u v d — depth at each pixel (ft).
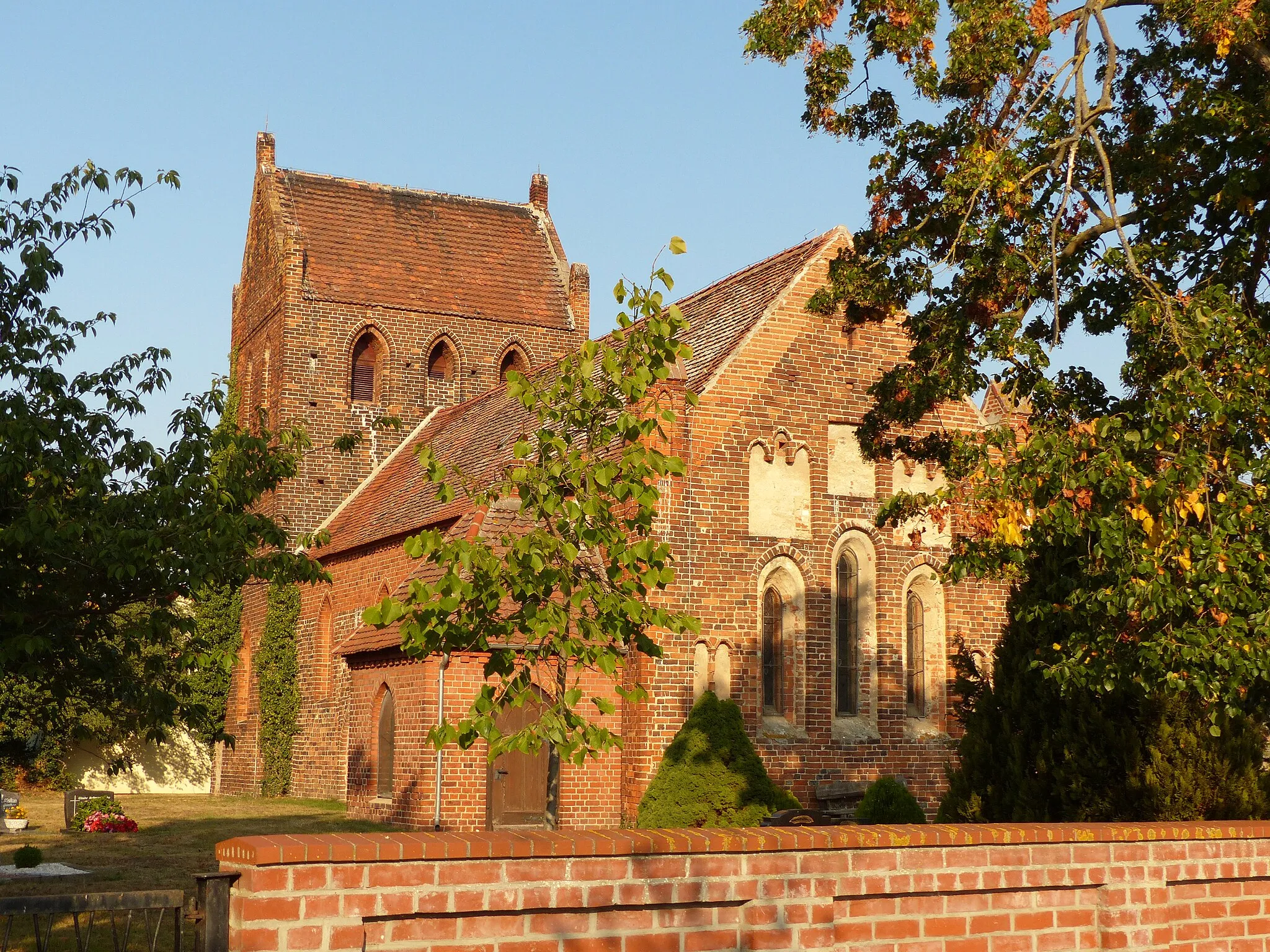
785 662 88.38
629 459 32.45
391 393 145.18
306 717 130.21
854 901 26.13
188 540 48.06
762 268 99.45
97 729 110.83
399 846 21.72
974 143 49.08
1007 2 49.55
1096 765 46.83
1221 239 51.57
